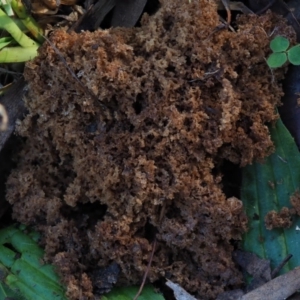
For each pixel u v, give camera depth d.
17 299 0.43
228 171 0.43
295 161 0.42
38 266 0.43
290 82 0.42
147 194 0.41
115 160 0.41
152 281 0.42
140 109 0.41
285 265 0.41
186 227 0.41
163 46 0.41
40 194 0.43
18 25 0.43
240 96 0.41
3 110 0.43
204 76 0.40
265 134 0.41
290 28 0.42
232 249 0.42
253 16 0.42
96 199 0.42
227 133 0.41
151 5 0.44
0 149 0.43
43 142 0.43
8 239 0.44
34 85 0.42
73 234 0.42
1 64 0.44
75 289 0.41
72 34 0.42
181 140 0.41
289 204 0.41
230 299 0.41
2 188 0.44
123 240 0.41
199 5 0.40
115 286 0.42
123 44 0.41
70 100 0.41
